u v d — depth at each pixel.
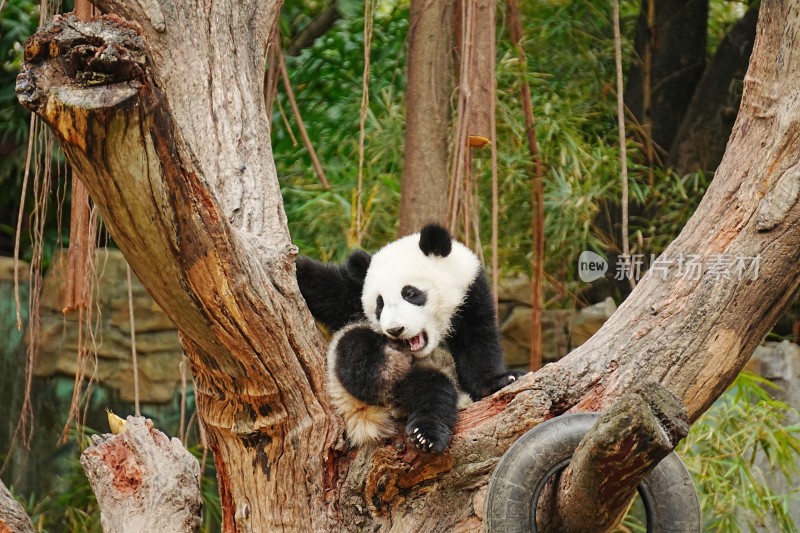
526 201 11.95
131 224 4.71
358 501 5.87
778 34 6.13
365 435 5.86
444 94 8.87
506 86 11.95
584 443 4.64
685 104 15.16
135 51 4.26
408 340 7.25
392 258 7.65
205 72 6.78
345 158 13.17
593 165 12.06
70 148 4.38
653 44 15.10
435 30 8.77
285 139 13.62
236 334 5.30
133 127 4.34
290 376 5.66
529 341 14.38
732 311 5.88
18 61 14.45
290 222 12.84
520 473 5.17
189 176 4.73
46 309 14.62
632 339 5.92
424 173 8.77
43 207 8.39
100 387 14.65
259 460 5.90
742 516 13.77
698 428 11.31
